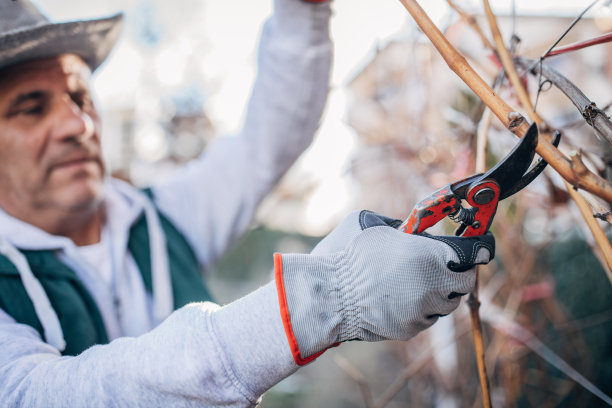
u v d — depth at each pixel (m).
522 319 1.40
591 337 1.58
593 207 0.71
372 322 0.64
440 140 1.29
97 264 1.19
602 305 1.57
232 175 1.49
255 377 0.64
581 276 1.68
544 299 1.46
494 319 1.31
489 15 0.75
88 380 0.67
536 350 1.25
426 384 1.97
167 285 1.24
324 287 0.66
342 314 0.66
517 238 1.38
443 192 0.64
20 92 1.05
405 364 1.99
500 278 1.53
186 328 0.68
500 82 0.84
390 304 0.63
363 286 0.64
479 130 0.89
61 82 1.11
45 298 0.98
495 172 0.60
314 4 1.26
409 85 1.44
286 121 1.40
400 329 0.64
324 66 1.35
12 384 0.72
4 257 1.00
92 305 1.09
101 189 1.17
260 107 1.43
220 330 0.66
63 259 1.11
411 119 1.48
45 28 1.02
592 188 0.56
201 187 1.49
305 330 0.64
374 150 1.68
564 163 0.57
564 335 1.46
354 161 1.72
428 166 1.40
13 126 1.04
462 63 0.60
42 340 0.95
